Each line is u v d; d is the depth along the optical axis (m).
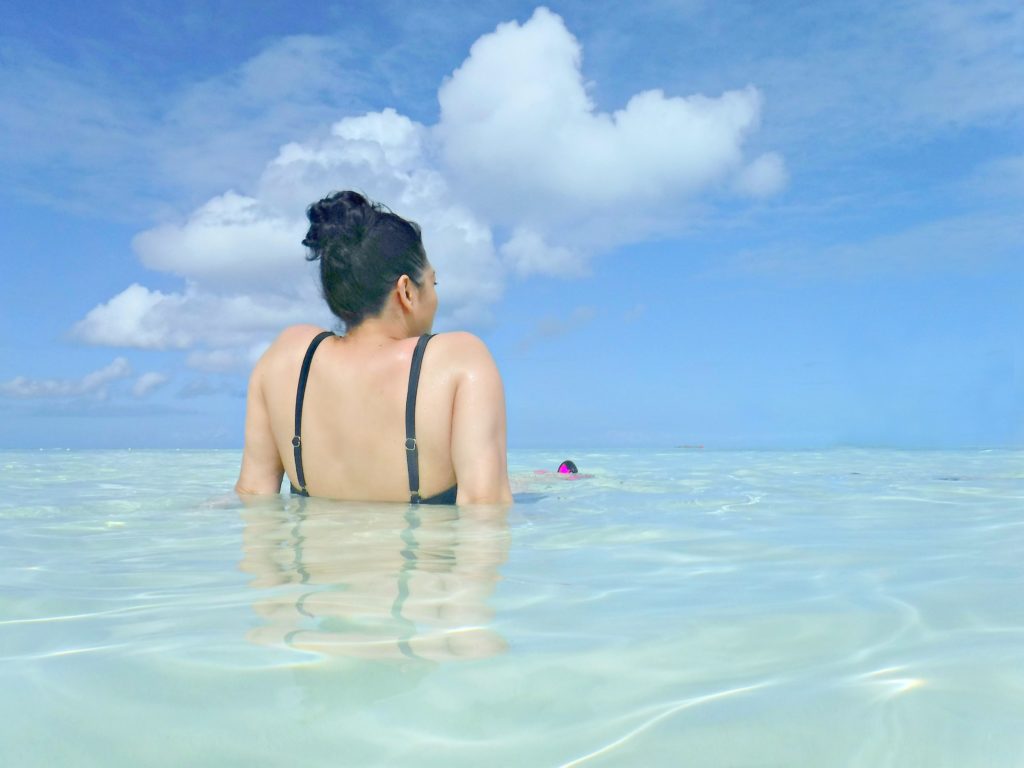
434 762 0.75
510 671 0.99
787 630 1.18
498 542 1.95
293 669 0.99
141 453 12.48
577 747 0.79
